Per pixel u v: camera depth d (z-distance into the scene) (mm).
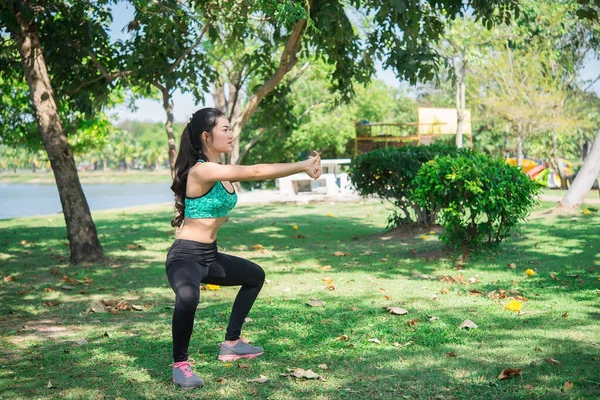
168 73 10383
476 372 3898
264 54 12617
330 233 12602
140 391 3721
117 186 75375
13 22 8828
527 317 5293
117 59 11000
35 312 6047
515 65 28656
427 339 4656
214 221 4008
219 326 5238
